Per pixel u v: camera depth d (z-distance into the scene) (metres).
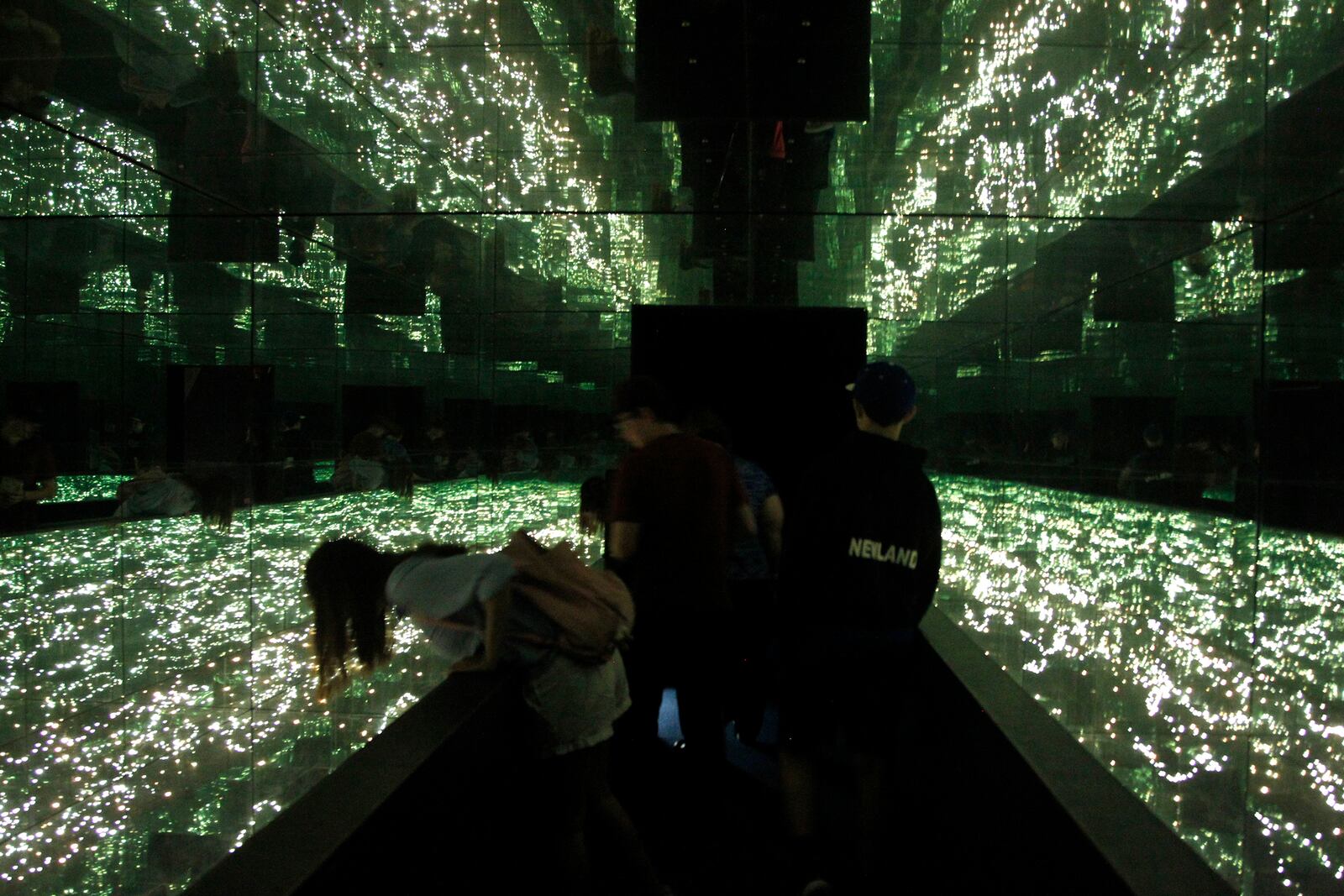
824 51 5.52
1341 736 5.51
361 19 6.04
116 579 8.95
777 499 4.21
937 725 2.95
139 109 6.60
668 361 5.90
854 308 5.84
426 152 6.30
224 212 7.13
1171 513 9.66
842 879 2.82
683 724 3.87
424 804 2.20
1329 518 8.39
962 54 5.54
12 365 8.96
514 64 5.89
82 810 4.87
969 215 5.84
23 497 9.12
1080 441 9.57
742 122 5.70
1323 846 4.23
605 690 2.95
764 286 5.90
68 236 8.09
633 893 3.10
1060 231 6.31
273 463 10.16
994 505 9.11
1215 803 4.56
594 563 5.05
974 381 8.49
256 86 6.40
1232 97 5.97
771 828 3.56
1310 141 6.11
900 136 5.74
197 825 4.76
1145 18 5.73
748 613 4.36
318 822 1.86
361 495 10.55
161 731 5.87
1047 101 5.74
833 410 5.86
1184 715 5.89
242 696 6.47
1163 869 1.51
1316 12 5.90
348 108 6.39
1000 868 2.22
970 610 8.28
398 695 6.47
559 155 6.04
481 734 2.65
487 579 2.77
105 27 6.34
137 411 9.62
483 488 9.52
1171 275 7.47
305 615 8.38
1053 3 5.63
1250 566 8.58
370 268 8.51
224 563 9.72
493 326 8.55
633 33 5.60
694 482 3.49
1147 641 7.34
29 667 6.80
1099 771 1.95
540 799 3.19
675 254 5.97
